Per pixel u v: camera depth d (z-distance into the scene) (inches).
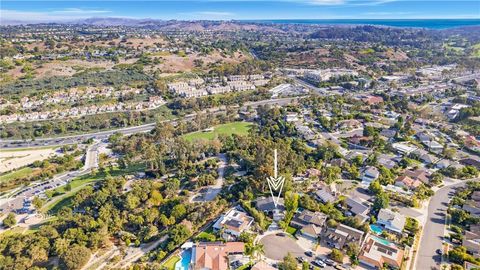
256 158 7101.4
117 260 4658.0
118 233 5246.1
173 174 7317.9
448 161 7352.4
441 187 6412.4
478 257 4554.6
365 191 6289.4
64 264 4468.5
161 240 5098.4
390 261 4426.7
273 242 4918.8
